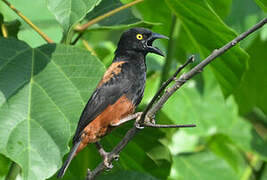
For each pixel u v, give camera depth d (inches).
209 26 394.9
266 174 584.4
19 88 334.0
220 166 514.6
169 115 534.3
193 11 391.2
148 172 428.5
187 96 545.3
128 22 416.5
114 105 379.2
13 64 343.0
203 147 551.8
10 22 412.2
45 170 307.9
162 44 514.6
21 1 447.5
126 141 327.6
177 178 498.6
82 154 427.8
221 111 551.2
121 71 395.2
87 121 368.8
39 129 321.1
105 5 418.3
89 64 347.3
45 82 338.6
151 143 406.9
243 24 495.8
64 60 349.1
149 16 471.5
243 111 599.2
